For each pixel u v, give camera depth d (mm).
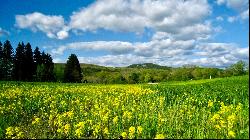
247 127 10141
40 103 20547
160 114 13680
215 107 16922
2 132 12617
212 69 121375
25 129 12891
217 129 10672
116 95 26312
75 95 26641
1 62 96562
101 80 111688
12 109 18109
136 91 29047
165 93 25250
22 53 99688
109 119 13828
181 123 12008
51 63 113625
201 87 30000
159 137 9477
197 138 10023
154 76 117500
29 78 99000
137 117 13977
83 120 13945
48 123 13711
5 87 36688
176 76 120438
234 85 31391
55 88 35594
